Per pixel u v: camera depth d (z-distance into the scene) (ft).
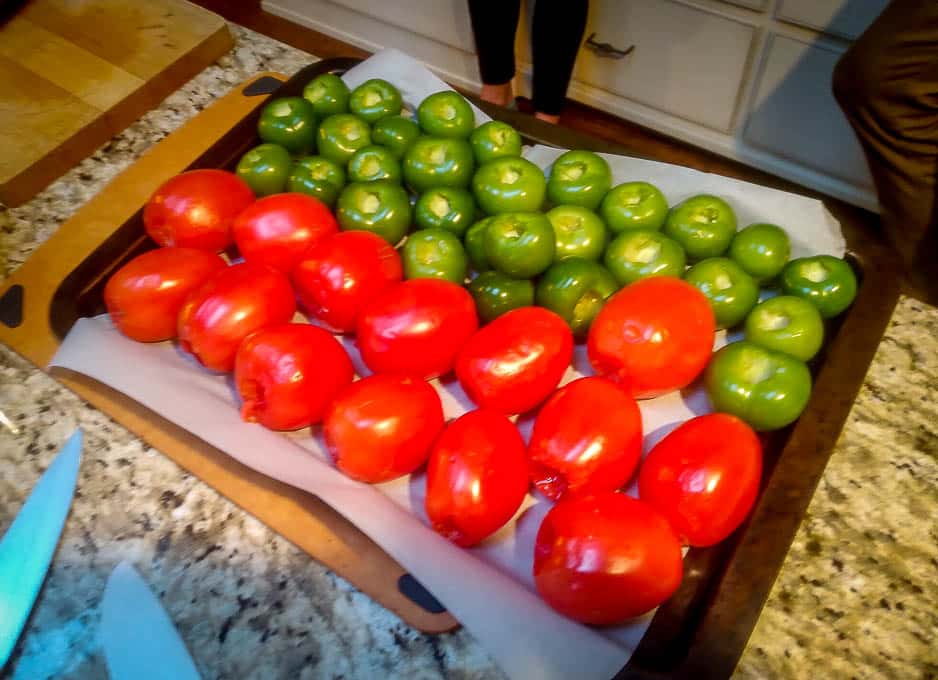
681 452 1.74
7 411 2.05
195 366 2.15
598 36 5.09
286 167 2.50
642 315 1.89
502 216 2.19
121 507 1.87
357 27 6.15
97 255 2.31
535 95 5.20
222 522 1.84
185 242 2.29
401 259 2.27
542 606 1.64
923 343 2.08
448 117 2.57
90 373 2.03
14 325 2.23
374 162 2.48
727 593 1.61
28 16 3.02
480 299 2.21
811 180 5.14
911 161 3.67
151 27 2.99
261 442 1.93
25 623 1.67
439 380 2.16
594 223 2.33
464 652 1.64
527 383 1.90
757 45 4.53
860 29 4.07
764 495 1.74
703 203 2.29
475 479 1.71
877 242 2.26
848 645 1.62
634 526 1.58
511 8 4.53
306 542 1.79
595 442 1.77
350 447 1.80
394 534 1.73
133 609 1.63
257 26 6.50
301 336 1.95
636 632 1.64
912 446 1.89
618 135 5.66
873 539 1.75
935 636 1.62
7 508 1.88
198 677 1.53
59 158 2.64
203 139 2.70
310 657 1.64
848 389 1.92
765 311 2.09
